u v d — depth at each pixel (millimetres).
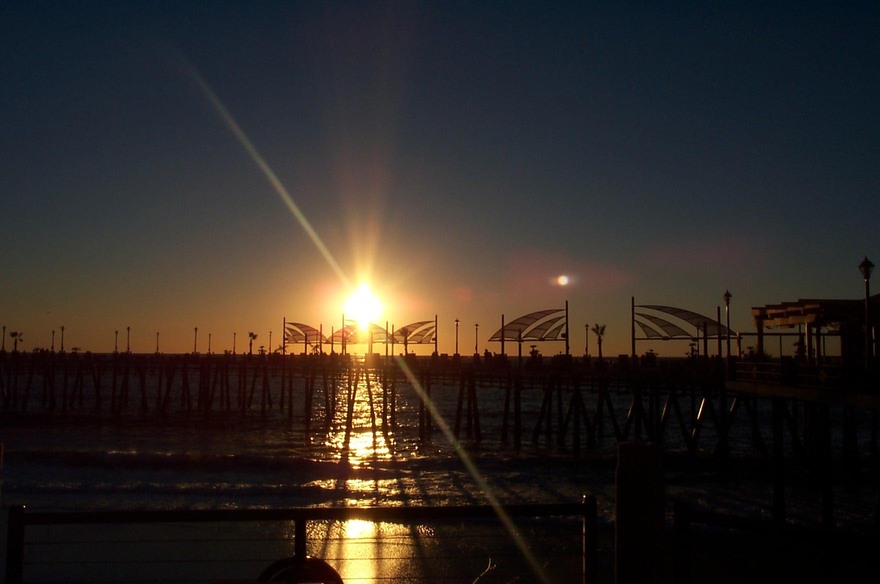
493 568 12531
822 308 21641
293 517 4609
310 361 54125
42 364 60125
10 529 4305
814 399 17781
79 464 26562
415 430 49188
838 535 3854
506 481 25469
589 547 4707
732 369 23875
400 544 14047
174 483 22922
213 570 12141
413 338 46469
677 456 30578
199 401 55781
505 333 37594
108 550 13242
